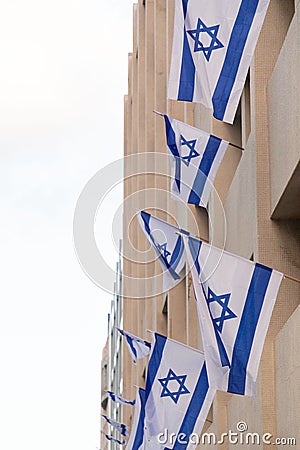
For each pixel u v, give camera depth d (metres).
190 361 30.09
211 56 25.33
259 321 23.83
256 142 29.92
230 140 38.16
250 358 23.77
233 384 23.88
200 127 43.66
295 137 25.33
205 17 25.45
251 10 25.31
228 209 36.06
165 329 59.19
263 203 29.45
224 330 23.89
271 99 29.34
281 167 27.41
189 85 25.62
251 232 30.36
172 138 30.84
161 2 62.69
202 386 29.97
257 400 28.47
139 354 43.19
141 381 73.88
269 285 23.84
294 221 29.28
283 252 29.06
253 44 25.20
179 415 30.02
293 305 28.59
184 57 25.67
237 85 25.19
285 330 26.19
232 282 24.02
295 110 25.28
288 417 25.59
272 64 30.45
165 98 60.97
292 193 27.36
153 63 70.19
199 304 24.05
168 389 30.09
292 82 25.70
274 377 27.98
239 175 33.19
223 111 25.19
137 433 38.34
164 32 62.44
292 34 25.75
